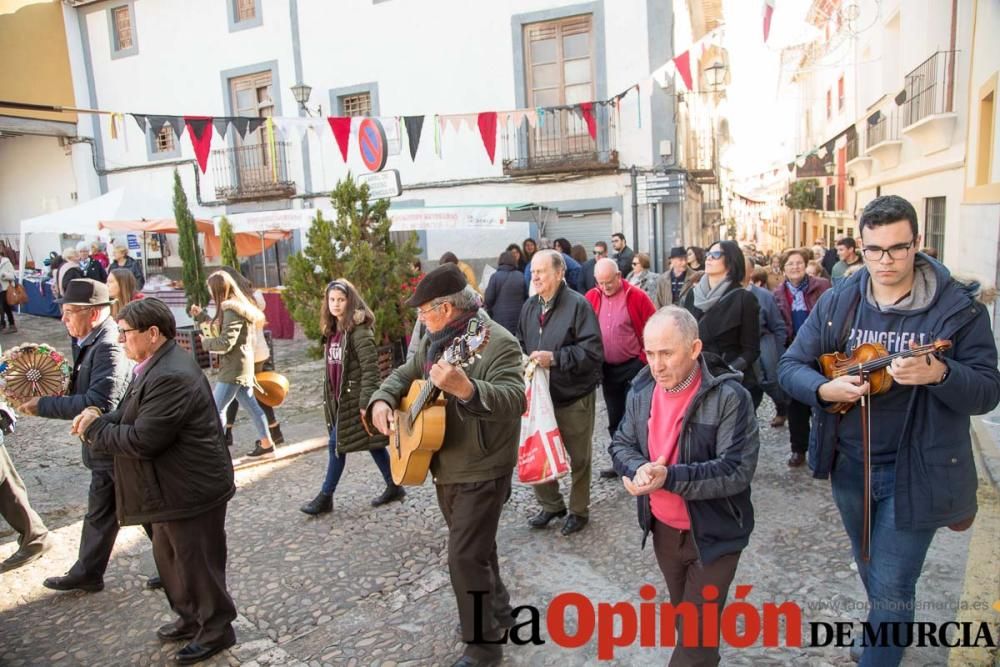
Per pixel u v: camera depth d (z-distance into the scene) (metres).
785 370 2.62
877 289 2.39
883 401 2.33
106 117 18.17
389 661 3.08
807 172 15.95
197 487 3.03
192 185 17.27
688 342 2.32
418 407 2.87
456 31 14.10
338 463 4.69
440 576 3.82
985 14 5.80
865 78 13.17
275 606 3.59
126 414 2.97
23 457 6.37
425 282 2.84
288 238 15.51
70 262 13.02
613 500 4.72
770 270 8.51
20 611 3.65
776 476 4.93
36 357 3.63
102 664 3.17
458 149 14.34
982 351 2.21
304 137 15.66
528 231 13.98
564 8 13.24
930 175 8.67
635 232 13.12
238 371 5.64
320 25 15.31
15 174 20.11
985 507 2.96
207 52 16.64
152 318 2.99
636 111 13.01
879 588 2.38
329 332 4.64
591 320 4.15
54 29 17.66
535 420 3.92
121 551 4.31
